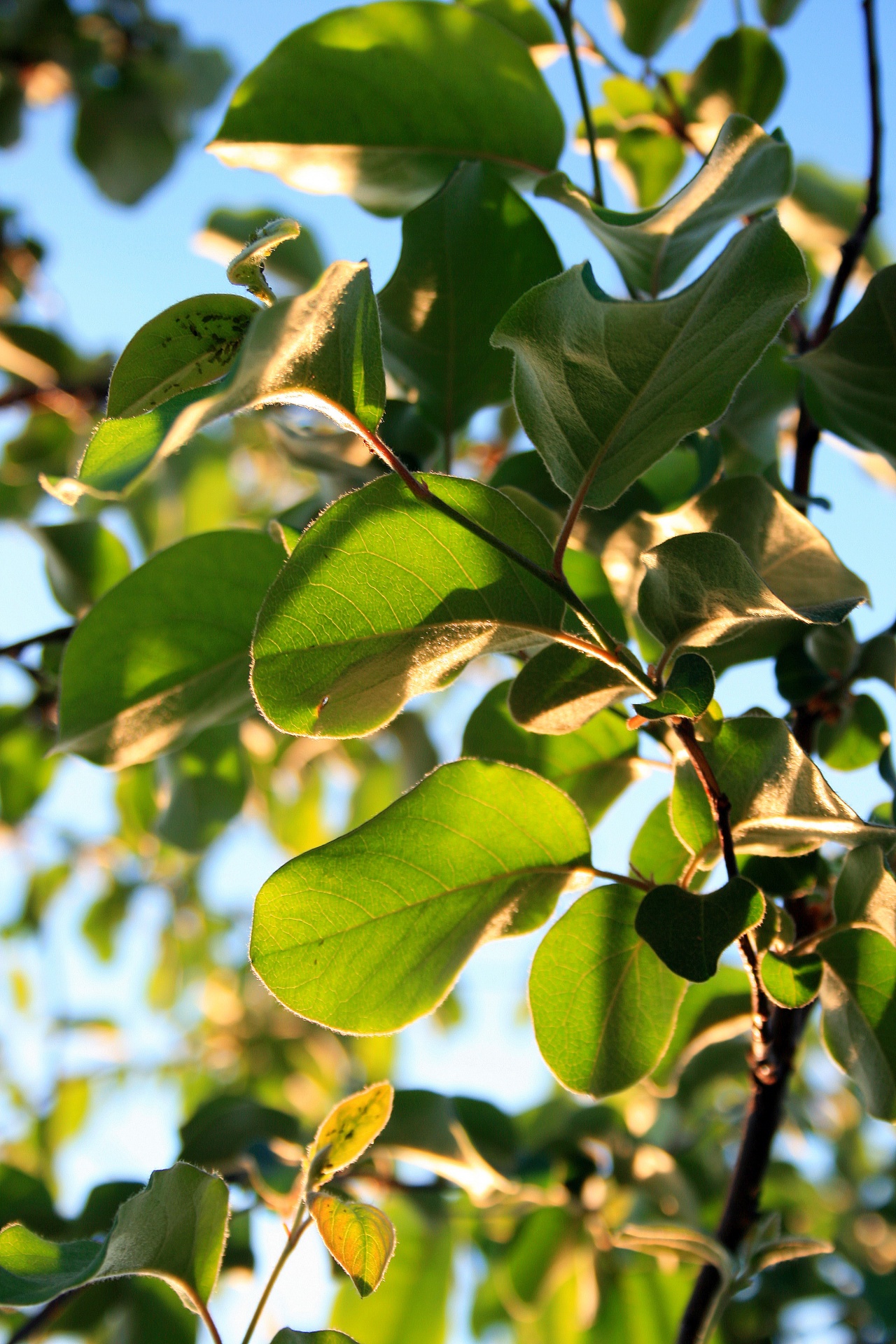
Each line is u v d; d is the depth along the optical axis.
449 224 0.80
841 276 0.85
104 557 1.03
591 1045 0.72
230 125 0.82
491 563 0.67
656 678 0.68
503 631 0.68
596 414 0.68
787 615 0.67
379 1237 0.68
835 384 0.79
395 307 0.81
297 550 0.66
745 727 0.70
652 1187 1.13
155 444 0.63
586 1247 1.14
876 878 0.70
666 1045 0.72
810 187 1.00
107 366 1.44
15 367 1.40
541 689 0.70
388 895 0.70
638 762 0.81
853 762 0.84
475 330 0.81
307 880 0.69
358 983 0.70
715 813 0.68
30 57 1.75
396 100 0.83
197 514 1.54
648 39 0.92
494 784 0.70
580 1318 1.18
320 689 0.68
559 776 0.81
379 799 1.61
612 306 0.66
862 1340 1.32
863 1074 0.72
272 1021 1.88
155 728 0.83
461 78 0.83
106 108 1.73
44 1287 0.67
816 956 0.72
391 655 0.68
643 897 0.71
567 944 0.72
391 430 0.84
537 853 0.71
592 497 0.68
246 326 0.66
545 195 0.76
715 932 0.67
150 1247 0.69
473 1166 0.90
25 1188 0.93
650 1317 1.15
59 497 0.63
